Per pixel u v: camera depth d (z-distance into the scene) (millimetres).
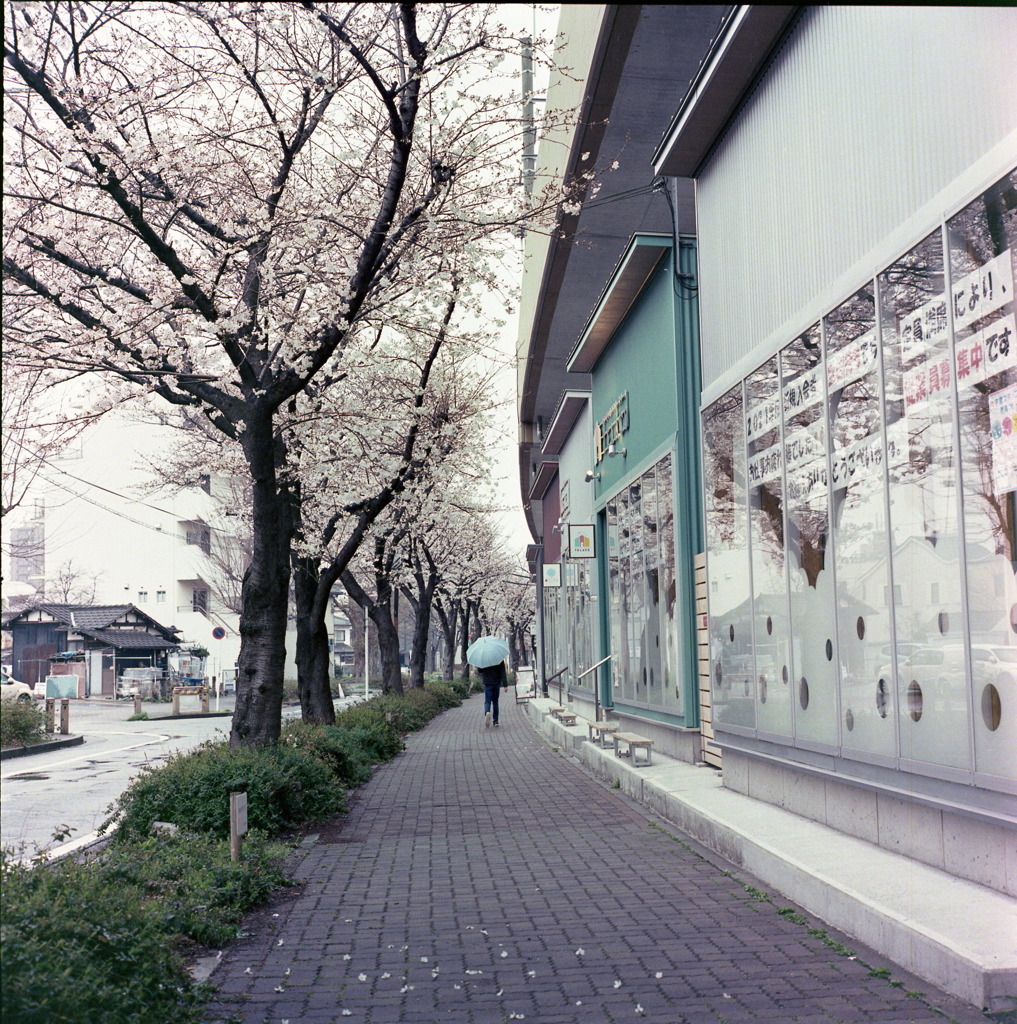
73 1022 3629
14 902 4102
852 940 5480
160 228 10523
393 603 35812
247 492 21328
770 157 9000
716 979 4891
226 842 7812
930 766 6059
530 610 70812
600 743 15688
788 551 8578
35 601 56656
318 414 12414
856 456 7180
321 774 10766
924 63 6133
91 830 10344
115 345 10031
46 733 21391
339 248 10703
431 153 10070
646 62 11992
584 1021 4387
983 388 5445
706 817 8539
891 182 6656
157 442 41031
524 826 9961
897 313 6516
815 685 7980
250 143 10156
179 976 4633
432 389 16453
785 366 8641
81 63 8859
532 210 10773
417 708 26250
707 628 11812
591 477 20344
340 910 6609
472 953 5531
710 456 10992
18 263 9617
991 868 5543
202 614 58656
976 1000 4285
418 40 8078
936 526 5984
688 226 16688
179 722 30562
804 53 8156
